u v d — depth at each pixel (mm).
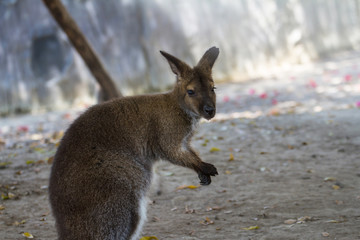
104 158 6168
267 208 7945
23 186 9484
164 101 7027
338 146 11453
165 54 7211
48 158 11297
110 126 6500
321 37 32438
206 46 25141
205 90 7035
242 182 9336
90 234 5816
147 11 23125
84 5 21641
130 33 22688
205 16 25266
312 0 31750
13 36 20516
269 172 9844
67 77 21266
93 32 21812
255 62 27281
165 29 23719
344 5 35188
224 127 13961
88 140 6258
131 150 6555
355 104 16453
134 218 6176
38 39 21031
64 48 21312
